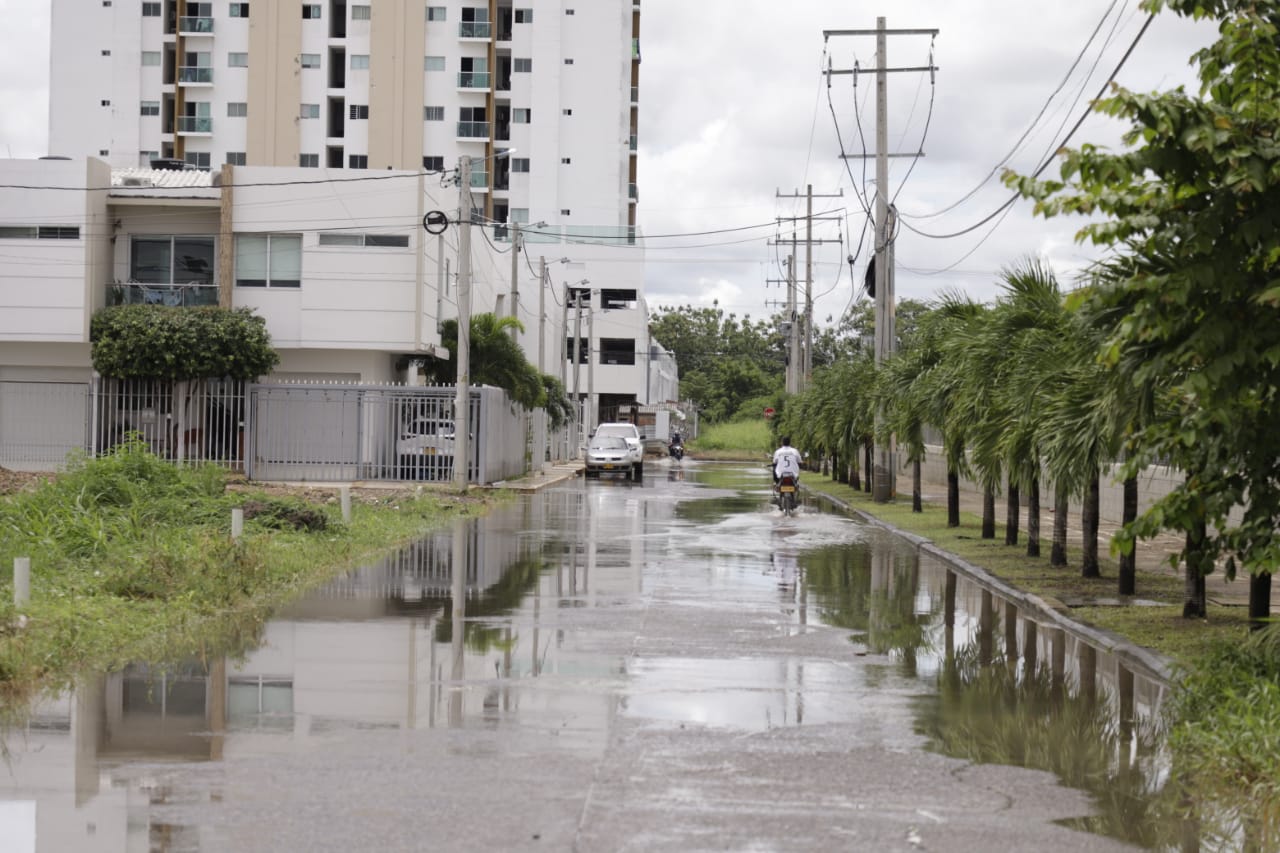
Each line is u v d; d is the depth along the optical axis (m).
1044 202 8.98
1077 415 16.92
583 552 21.70
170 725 8.98
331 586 16.88
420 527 25.88
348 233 40.03
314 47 80.50
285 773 7.71
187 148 80.81
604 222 87.38
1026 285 21.22
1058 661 12.19
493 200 85.06
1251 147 8.55
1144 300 9.00
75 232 38.69
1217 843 6.64
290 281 40.09
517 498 37.12
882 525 29.62
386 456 38.09
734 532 26.61
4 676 10.37
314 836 6.49
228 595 14.91
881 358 36.72
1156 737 9.02
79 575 15.00
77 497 19.66
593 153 86.81
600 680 10.76
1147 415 10.16
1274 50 9.25
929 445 51.88
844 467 52.91
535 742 8.55
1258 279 9.12
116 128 80.44
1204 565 10.69
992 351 21.44
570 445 73.25
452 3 82.12
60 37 80.31
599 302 87.94
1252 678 9.29
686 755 8.26
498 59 86.31
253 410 37.47
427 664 11.40
